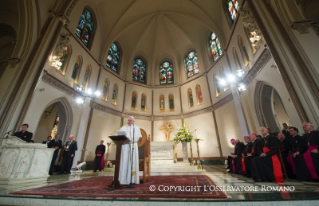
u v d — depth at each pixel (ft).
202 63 51.16
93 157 35.99
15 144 13.33
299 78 16.03
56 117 46.14
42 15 24.77
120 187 10.05
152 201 6.82
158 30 57.11
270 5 20.29
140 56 60.95
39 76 22.17
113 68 50.78
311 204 6.37
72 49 33.99
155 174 20.53
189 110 50.49
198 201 6.66
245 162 16.06
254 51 26.78
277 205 6.42
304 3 18.79
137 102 52.80
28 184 12.25
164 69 60.75
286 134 18.88
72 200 7.29
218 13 41.86
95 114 39.27
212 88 45.50
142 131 14.69
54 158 23.52
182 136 25.50
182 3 47.60
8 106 18.76
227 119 38.45
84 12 40.14
